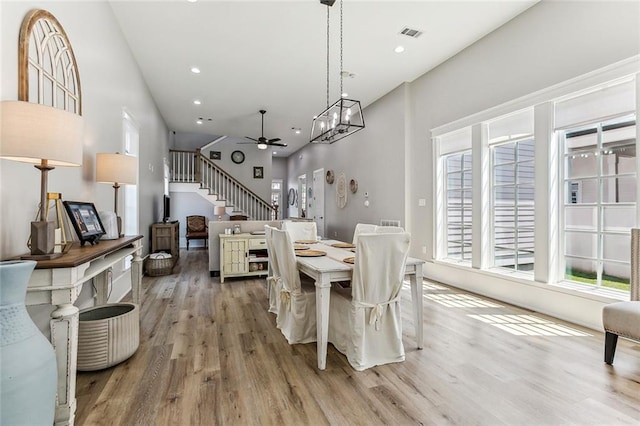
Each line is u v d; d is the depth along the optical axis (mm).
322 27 3578
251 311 3305
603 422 1562
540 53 3170
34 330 1203
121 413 1617
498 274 3666
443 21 3480
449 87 4336
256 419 1585
